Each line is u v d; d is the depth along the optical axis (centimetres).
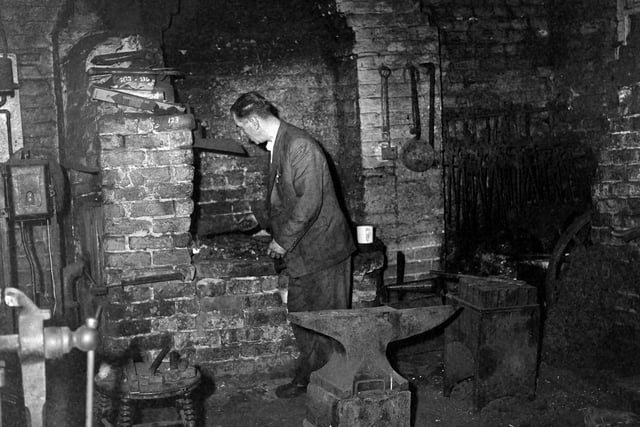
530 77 620
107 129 440
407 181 558
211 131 540
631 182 479
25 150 445
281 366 486
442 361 503
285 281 482
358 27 538
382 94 546
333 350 372
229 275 471
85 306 470
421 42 552
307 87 560
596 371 476
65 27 467
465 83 606
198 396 448
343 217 436
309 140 420
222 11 532
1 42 463
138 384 347
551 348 501
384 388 353
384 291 534
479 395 412
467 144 609
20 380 394
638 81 480
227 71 541
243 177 546
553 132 625
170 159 450
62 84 475
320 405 360
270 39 549
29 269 475
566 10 593
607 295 496
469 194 611
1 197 429
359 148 550
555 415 414
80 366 446
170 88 459
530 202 623
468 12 602
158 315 457
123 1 452
